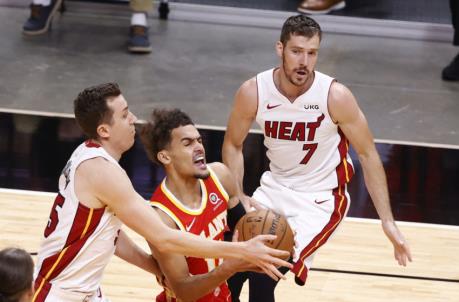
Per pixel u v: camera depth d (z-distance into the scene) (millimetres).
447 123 17828
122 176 7363
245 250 7043
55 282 7656
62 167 14703
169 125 7883
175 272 7703
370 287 11234
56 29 21859
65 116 16875
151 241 7344
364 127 9047
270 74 9109
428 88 19734
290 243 7777
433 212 13875
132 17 20938
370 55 21609
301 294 10953
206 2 23250
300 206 9141
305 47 8609
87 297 7781
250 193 14094
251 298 8727
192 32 22422
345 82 19719
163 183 8133
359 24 22891
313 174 9227
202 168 7980
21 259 6301
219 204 8258
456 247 12648
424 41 22906
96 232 7523
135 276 11156
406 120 17844
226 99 18312
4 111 16859
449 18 23141
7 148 15258
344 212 9242
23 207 13023
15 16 22719
